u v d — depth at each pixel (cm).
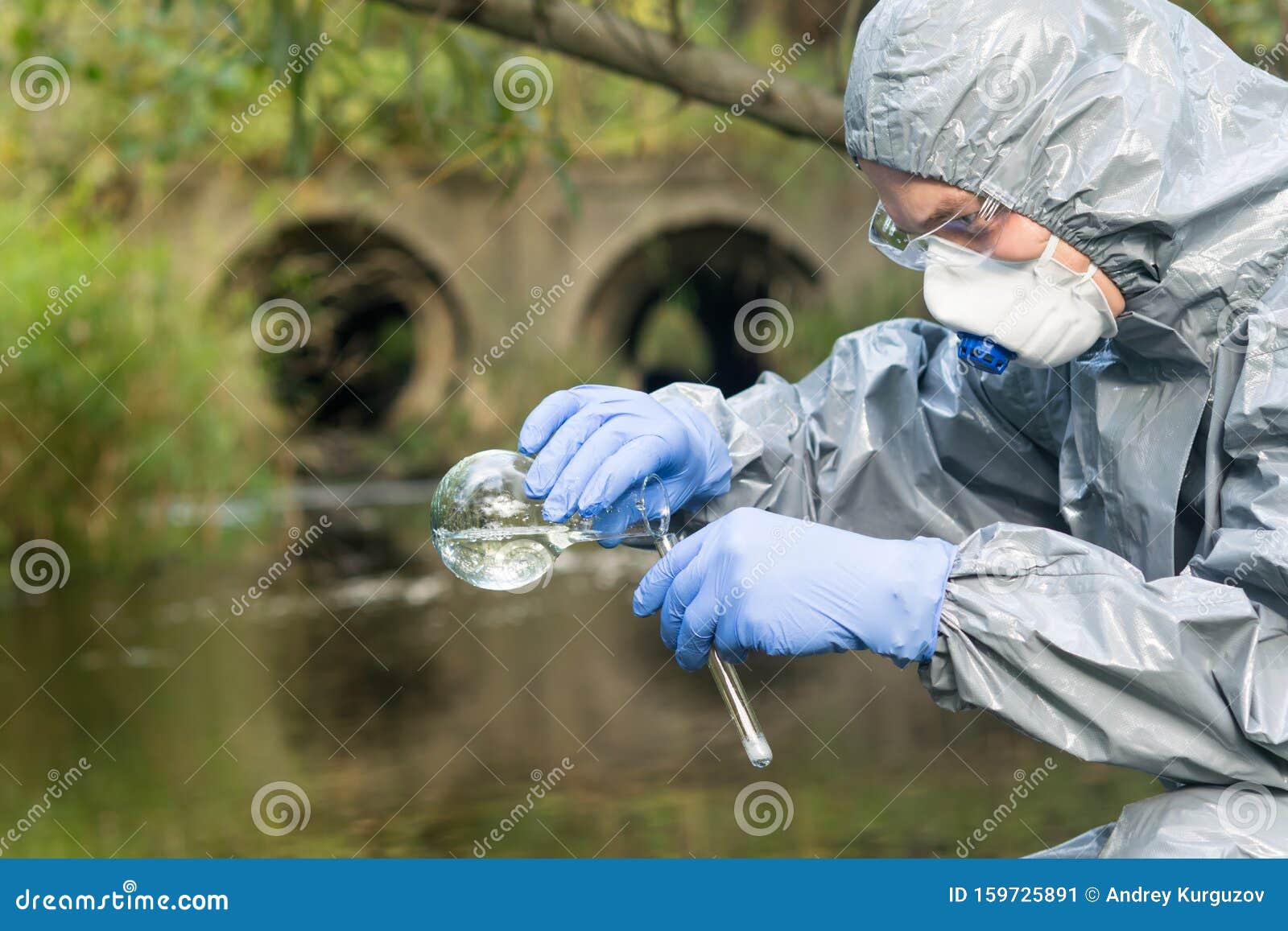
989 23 190
